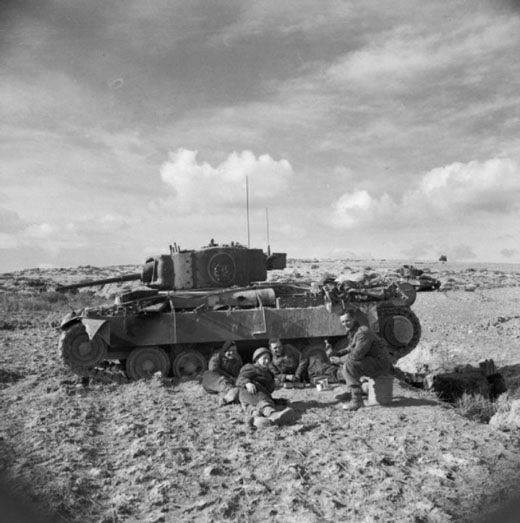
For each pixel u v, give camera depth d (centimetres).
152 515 514
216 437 720
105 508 530
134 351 1082
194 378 1076
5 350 1435
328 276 1198
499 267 5103
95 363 1058
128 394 963
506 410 880
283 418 770
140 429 754
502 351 1591
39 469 608
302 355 1136
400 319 1191
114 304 1104
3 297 2659
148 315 1080
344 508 522
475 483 564
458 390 1154
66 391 974
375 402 876
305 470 611
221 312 1112
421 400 909
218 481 588
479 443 685
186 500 546
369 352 868
